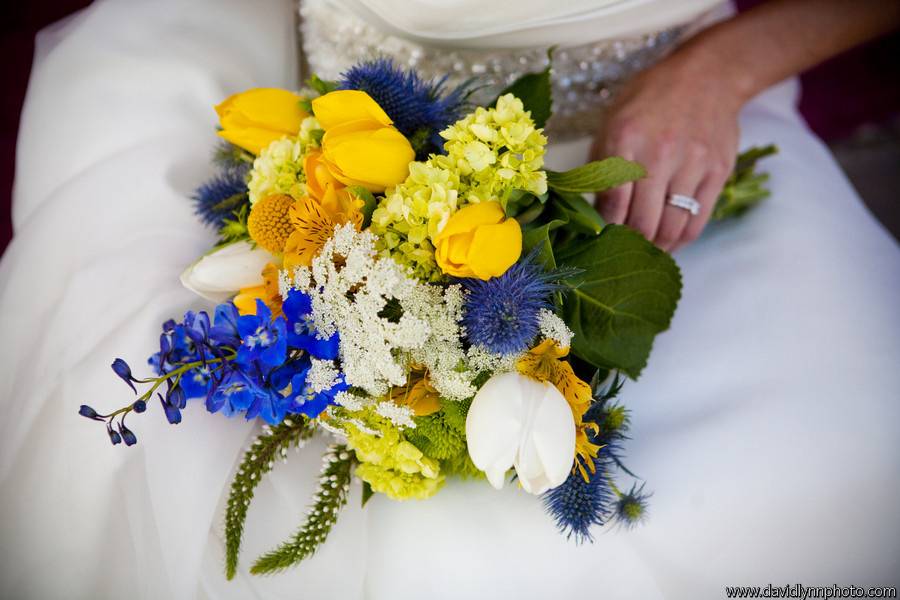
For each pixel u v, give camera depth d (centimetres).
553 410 58
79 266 86
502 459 58
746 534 80
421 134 72
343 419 69
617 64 114
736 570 79
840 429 85
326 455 79
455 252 58
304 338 63
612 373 91
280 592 74
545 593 76
